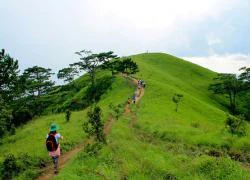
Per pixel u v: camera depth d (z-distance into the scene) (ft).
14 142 129.08
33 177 66.54
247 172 64.44
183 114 180.45
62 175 59.67
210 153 85.30
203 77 448.24
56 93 383.86
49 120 156.97
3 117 152.15
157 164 66.95
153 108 171.53
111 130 107.14
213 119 222.89
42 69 352.28
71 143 92.58
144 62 449.89
